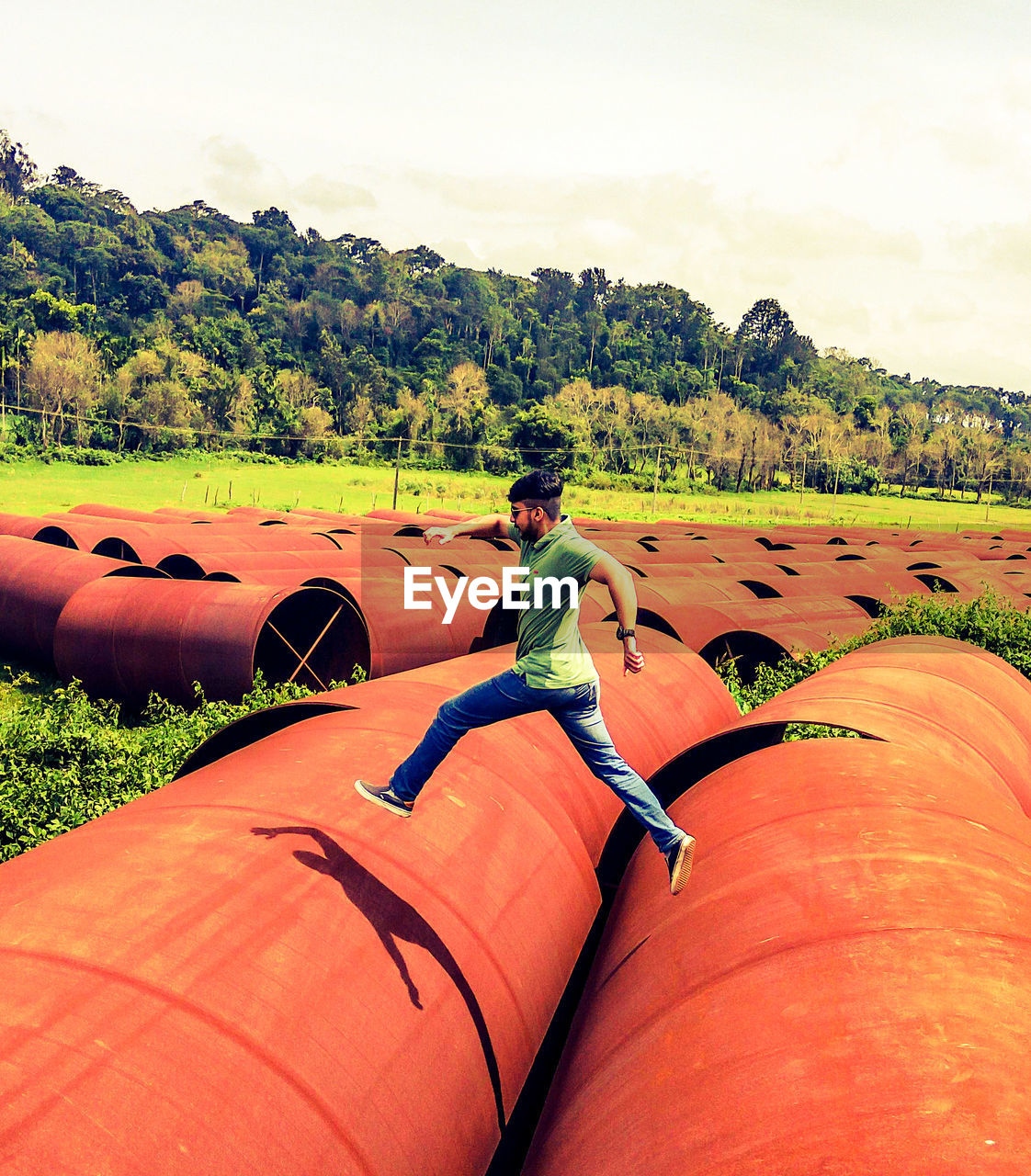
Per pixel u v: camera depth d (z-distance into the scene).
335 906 3.95
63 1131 2.62
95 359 128.00
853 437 182.00
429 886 4.39
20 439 106.75
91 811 7.81
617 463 148.00
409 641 14.56
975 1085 2.62
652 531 40.50
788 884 4.06
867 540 43.31
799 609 17.00
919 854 4.03
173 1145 2.75
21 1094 2.67
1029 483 171.12
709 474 154.12
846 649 14.12
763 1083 2.93
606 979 4.51
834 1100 2.72
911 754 5.51
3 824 7.43
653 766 7.25
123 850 4.02
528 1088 4.96
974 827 4.40
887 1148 2.47
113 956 3.28
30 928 3.37
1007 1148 2.37
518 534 4.17
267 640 14.85
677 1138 2.92
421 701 6.61
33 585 16.25
